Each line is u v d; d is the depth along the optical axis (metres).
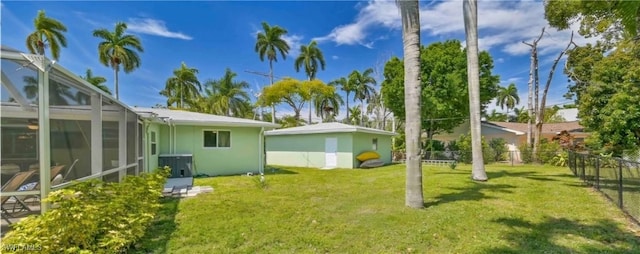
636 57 9.41
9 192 3.50
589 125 10.35
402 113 22.30
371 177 11.34
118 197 4.18
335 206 6.11
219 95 34.34
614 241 3.97
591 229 4.47
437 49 21.23
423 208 5.83
